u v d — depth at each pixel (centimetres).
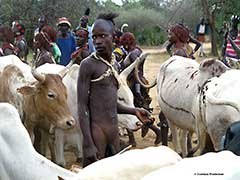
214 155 250
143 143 1020
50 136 760
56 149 737
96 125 507
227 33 1136
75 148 755
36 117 674
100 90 509
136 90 938
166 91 784
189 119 727
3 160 444
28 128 691
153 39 4269
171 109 769
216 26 3192
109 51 512
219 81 605
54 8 3278
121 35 1052
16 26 1362
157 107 1391
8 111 459
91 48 1012
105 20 512
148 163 276
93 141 504
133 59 905
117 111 529
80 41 883
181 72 765
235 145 379
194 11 4044
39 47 908
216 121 589
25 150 441
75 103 716
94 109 509
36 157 435
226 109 575
